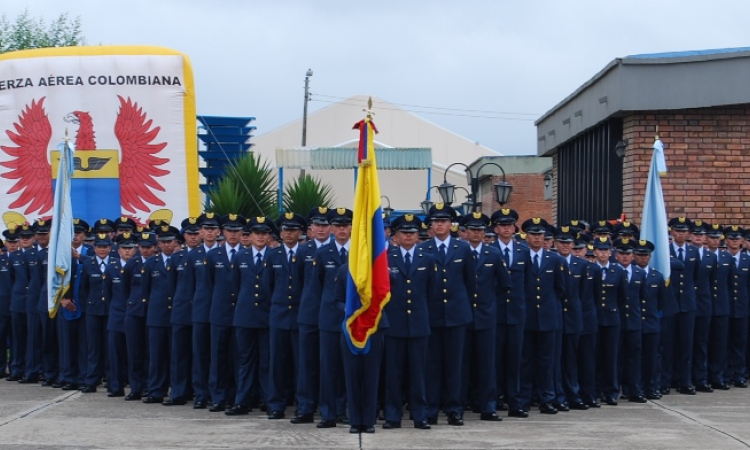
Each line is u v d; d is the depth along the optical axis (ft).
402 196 121.19
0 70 53.78
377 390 36.32
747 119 55.16
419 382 36.01
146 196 53.52
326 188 68.59
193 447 31.71
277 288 38.45
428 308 36.70
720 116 55.16
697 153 55.31
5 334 51.34
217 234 41.50
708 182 55.42
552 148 73.20
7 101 53.72
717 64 53.62
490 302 38.06
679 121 55.26
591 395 42.55
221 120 73.36
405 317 35.70
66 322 46.70
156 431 34.81
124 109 53.31
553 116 72.13
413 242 36.37
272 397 38.24
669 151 55.31
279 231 41.73
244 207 62.69
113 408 40.88
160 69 53.36
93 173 53.26
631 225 46.57
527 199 116.37
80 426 35.83
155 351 42.29
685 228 48.42
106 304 45.27
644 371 45.57
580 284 42.19
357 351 34.27
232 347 40.75
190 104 53.78
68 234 45.83
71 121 53.42
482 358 37.96
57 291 45.44
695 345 48.91
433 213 37.37
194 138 53.93
